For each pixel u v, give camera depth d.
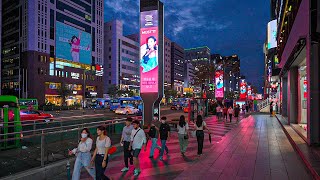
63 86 73.19
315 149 10.08
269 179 7.17
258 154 10.45
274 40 45.75
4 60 81.44
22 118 24.19
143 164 9.12
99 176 6.49
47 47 76.50
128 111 41.28
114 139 12.92
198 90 109.75
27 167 7.91
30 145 10.04
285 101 27.98
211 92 51.66
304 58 15.36
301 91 19.62
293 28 13.87
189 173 7.90
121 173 8.04
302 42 11.47
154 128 10.20
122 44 113.00
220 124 23.17
